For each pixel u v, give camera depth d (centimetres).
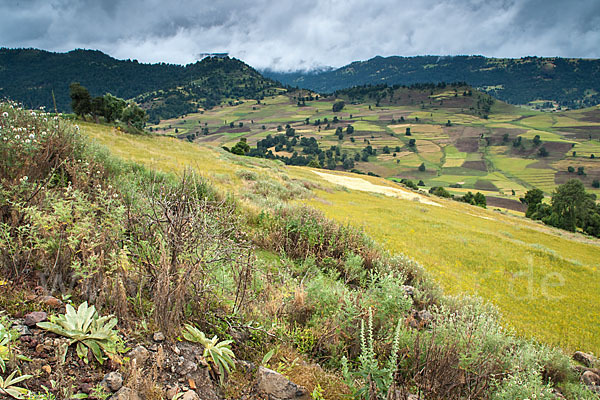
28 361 212
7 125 480
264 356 318
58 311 263
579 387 498
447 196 9988
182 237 327
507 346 480
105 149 941
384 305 455
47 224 310
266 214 970
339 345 395
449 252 1612
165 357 260
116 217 349
